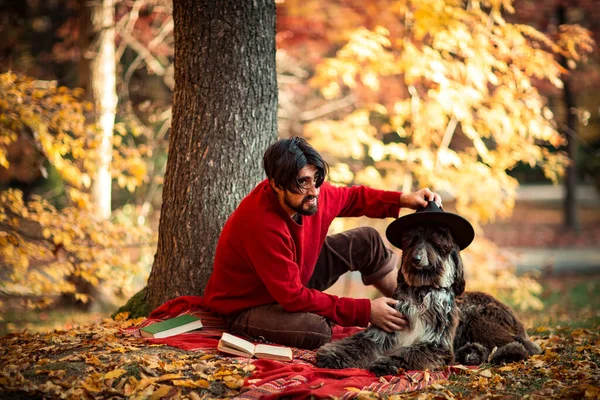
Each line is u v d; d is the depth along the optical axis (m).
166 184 4.87
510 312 4.19
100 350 3.70
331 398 3.03
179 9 4.78
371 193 4.30
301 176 3.57
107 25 8.96
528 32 7.16
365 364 3.65
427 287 3.74
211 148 4.72
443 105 6.88
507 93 7.28
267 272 3.74
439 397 3.20
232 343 3.65
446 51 7.32
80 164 7.59
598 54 11.38
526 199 27.80
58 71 12.85
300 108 12.59
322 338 3.90
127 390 3.13
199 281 4.71
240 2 4.72
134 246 7.45
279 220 3.77
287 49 11.12
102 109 7.55
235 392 3.19
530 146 7.70
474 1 7.43
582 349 4.27
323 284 4.35
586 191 29.11
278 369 3.38
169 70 10.60
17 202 6.30
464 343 4.16
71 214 6.63
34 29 13.30
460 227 3.77
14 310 9.27
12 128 5.70
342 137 8.09
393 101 10.23
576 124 14.44
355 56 7.78
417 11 6.91
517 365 3.75
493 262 8.38
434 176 7.57
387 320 3.70
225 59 4.71
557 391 3.35
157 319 4.29
